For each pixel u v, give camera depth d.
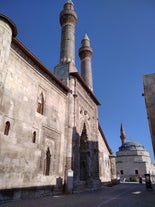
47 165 13.98
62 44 25.42
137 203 9.32
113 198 11.65
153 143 12.88
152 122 13.44
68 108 18.16
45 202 9.58
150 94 14.39
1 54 10.11
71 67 21.48
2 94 9.70
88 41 32.94
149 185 19.05
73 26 27.08
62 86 17.77
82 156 21.53
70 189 15.03
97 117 27.03
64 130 17.09
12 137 10.59
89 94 24.92
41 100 14.69
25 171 11.12
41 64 14.38
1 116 10.04
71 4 28.39
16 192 10.15
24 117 11.94
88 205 8.66
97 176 22.67
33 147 12.27
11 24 11.20
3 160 9.69
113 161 36.25
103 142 33.44
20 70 12.46
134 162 59.12
